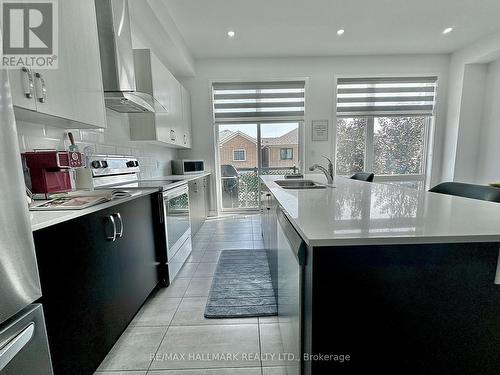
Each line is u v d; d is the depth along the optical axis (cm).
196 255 277
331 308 75
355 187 175
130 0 220
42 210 107
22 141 141
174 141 336
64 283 97
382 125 464
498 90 394
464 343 79
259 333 152
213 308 176
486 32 362
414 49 416
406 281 75
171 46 329
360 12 308
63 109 126
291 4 289
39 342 73
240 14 306
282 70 438
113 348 141
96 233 119
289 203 116
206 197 436
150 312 174
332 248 73
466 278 76
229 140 468
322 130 451
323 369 78
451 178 438
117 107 225
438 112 450
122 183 228
